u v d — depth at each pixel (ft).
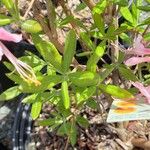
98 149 1.28
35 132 1.36
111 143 1.28
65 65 0.83
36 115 0.93
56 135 1.34
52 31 0.92
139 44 0.78
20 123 1.38
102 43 0.86
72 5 1.78
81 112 1.36
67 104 0.84
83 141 1.31
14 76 0.83
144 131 1.26
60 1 0.97
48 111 1.40
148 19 0.94
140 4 1.03
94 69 0.87
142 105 0.75
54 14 0.90
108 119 0.72
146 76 1.10
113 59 1.05
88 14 1.62
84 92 0.88
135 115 0.71
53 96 0.97
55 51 0.82
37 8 0.86
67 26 1.07
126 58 0.93
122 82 1.19
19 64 0.67
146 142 1.22
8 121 1.65
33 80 0.68
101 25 0.86
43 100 0.94
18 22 0.72
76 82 0.84
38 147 1.33
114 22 0.99
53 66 0.85
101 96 1.35
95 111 1.36
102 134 1.31
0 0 0.77
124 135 1.25
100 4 0.84
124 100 0.81
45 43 0.81
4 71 1.75
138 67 1.09
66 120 1.14
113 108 0.74
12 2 0.71
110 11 0.98
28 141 1.34
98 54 0.85
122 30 0.86
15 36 0.60
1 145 1.61
